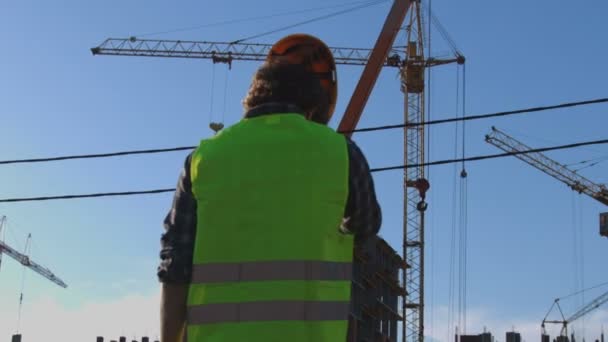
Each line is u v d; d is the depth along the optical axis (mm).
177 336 3705
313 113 3961
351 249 3707
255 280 3459
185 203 3734
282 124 3686
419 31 93938
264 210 3533
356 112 21000
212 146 3701
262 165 3592
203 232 3580
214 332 3449
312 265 3479
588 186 110062
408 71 94438
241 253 3504
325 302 3471
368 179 3754
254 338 3393
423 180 27500
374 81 21172
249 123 3734
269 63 3916
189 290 3609
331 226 3561
